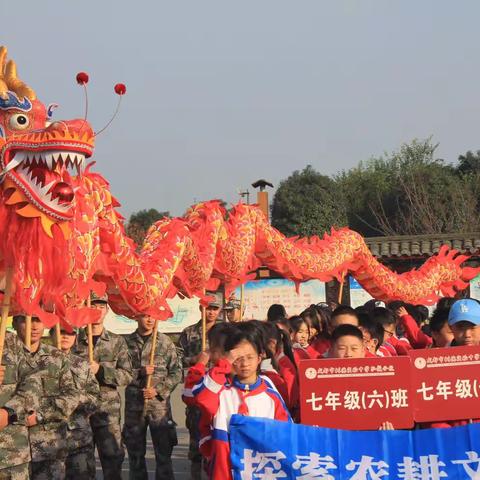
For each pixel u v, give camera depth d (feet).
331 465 17.28
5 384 20.03
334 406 18.17
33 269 19.48
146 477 28.73
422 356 18.57
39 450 21.29
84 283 21.58
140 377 28.58
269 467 17.06
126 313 25.32
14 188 19.40
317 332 27.32
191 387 18.25
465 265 67.05
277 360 20.38
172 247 26.07
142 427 28.53
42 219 19.47
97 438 26.48
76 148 18.75
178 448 39.09
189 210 30.01
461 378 18.65
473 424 17.76
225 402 17.35
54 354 21.88
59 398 21.49
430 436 17.70
